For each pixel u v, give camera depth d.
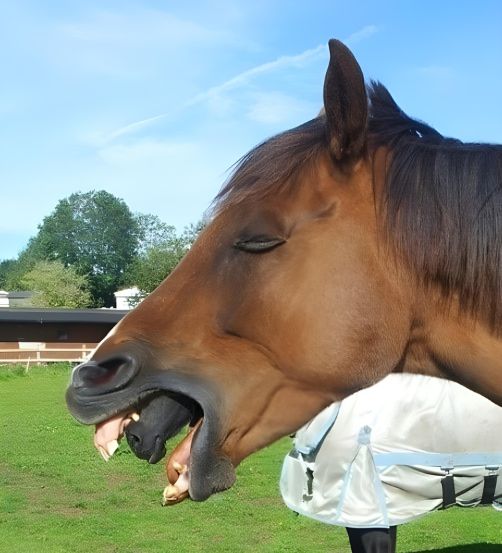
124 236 85.00
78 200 83.62
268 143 2.42
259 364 2.24
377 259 2.22
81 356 32.88
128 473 9.42
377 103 2.52
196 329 2.26
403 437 4.40
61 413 15.23
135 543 6.57
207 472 2.16
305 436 4.52
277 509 7.76
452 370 2.35
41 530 6.95
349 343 2.17
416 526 7.21
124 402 2.16
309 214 2.24
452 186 2.21
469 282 2.19
